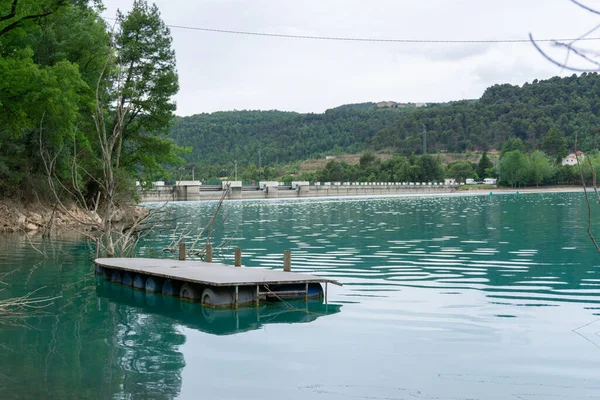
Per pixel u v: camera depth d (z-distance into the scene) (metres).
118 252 23.00
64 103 26.28
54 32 34.75
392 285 16.38
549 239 28.41
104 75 37.06
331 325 12.11
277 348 10.51
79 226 38.56
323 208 66.69
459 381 8.66
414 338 10.95
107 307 14.57
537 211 53.94
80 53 36.34
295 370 9.26
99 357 10.14
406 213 54.03
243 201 94.81
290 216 51.88
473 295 14.77
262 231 36.06
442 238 29.86
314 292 15.19
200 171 179.62
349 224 40.97
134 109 44.53
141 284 17.27
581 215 47.09
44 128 33.94
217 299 14.31
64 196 43.06
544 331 11.28
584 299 14.17
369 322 12.25
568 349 10.13
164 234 35.91
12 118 25.20
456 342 10.63
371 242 28.38
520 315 12.57
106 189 22.50
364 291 15.59
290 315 13.20
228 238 31.53
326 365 9.47
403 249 25.17
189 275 15.69
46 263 22.73
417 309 13.32
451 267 19.62
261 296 14.80
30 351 10.55
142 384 8.73
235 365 9.58
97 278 19.31
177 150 49.12
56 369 9.48
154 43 44.31
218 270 16.86
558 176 171.75
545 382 8.59
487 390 8.30
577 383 8.52
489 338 10.85
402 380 8.74
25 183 39.50
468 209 59.81
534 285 16.09
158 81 44.34
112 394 8.33
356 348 10.39
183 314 13.66
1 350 10.64
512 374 8.93
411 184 150.75
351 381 8.72
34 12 20.03
